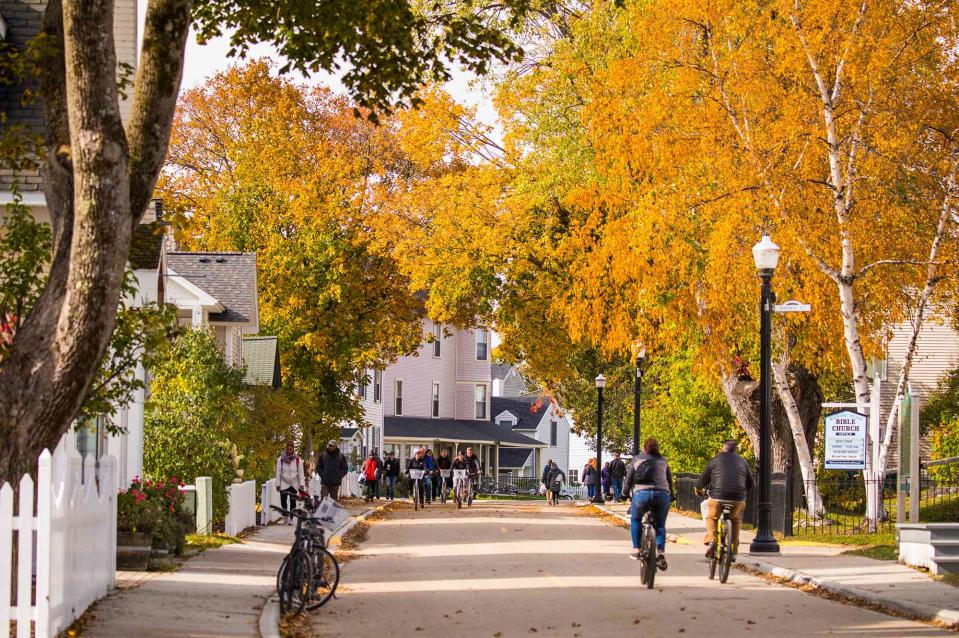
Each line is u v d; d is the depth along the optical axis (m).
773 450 46.22
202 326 42.72
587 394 78.50
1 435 15.46
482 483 110.94
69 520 16.64
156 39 16.39
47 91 17.20
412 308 68.50
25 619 15.19
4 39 28.36
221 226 65.94
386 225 62.75
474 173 59.31
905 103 34.53
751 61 36.00
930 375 68.44
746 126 36.25
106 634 16.08
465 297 61.59
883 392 68.06
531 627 17.94
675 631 17.48
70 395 15.74
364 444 91.19
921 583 22.53
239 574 24.44
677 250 38.00
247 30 22.27
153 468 34.81
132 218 16.36
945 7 34.62
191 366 36.81
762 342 30.78
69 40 15.42
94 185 15.46
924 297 35.41
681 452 54.41
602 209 52.34
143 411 33.66
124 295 20.08
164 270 34.62
